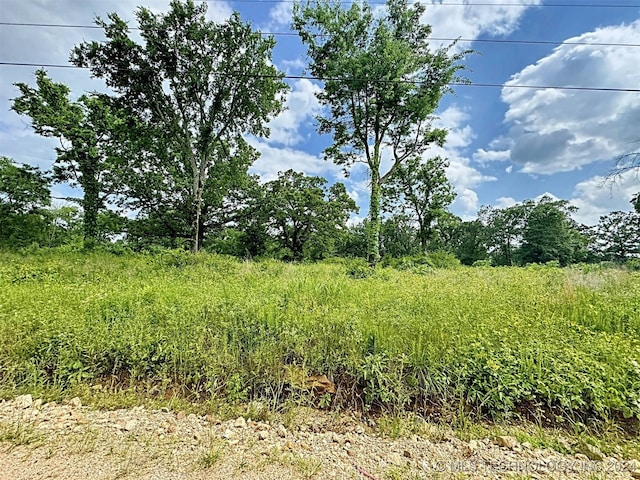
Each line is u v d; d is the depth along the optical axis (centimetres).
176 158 2238
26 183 1759
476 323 415
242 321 429
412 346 367
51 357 350
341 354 370
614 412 303
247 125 1914
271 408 313
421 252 2870
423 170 3027
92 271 872
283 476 212
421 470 228
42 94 1764
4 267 856
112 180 2027
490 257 4325
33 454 222
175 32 1675
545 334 384
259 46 1756
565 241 3938
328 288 652
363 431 289
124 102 1705
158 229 2364
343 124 1984
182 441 248
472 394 320
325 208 3072
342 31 1741
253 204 2841
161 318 426
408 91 1739
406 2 1748
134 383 340
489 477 221
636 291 611
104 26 1459
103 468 210
